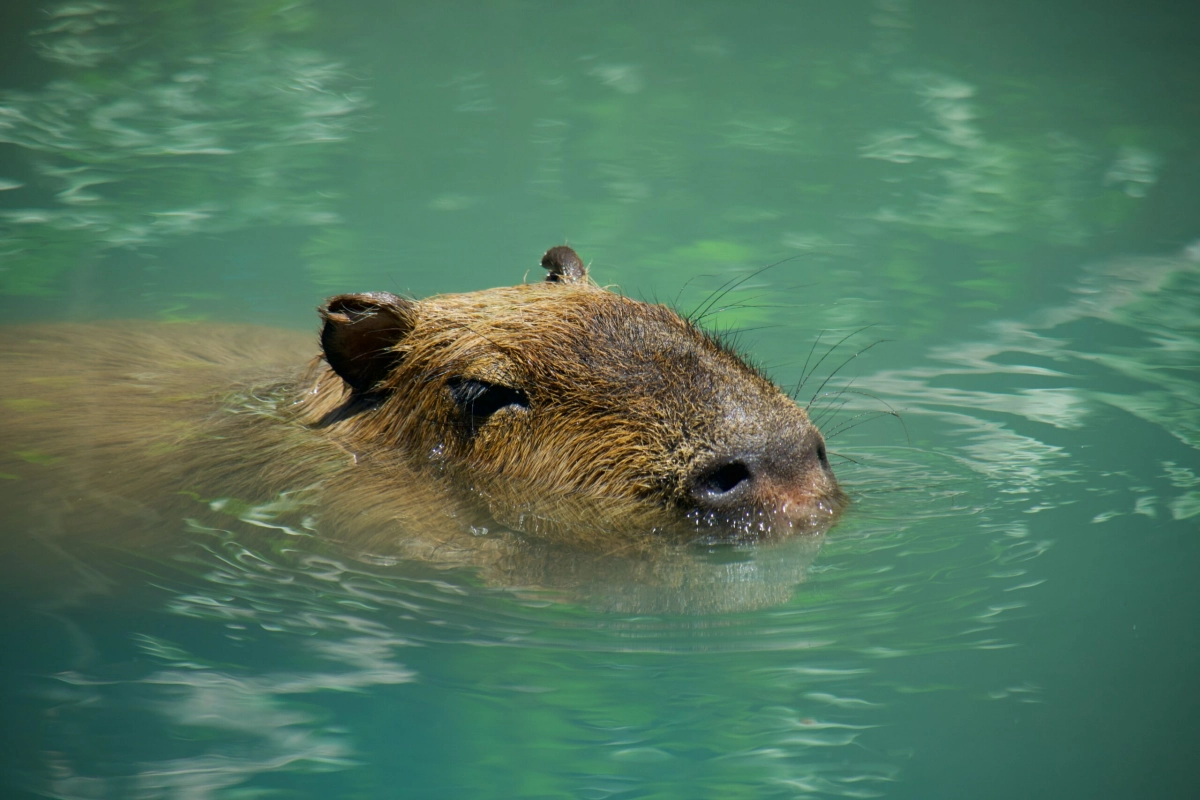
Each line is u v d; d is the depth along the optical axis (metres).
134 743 7.80
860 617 9.33
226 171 22.58
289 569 9.97
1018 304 17.59
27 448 11.88
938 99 26.81
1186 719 8.04
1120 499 11.53
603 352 11.02
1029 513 11.24
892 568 10.04
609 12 33.03
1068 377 15.06
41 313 16.70
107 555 10.20
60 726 7.97
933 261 19.23
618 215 20.84
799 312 17.30
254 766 7.58
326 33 30.78
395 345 11.91
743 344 16.19
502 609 9.42
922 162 23.45
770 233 20.14
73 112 24.91
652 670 8.68
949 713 8.15
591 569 9.84
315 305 17.44
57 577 9.86
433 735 7.89
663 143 24.38
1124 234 20.14
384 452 11.61
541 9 33.31
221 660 8.80
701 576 9.73
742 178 22.62
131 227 20.16
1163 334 16.42
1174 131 24.62
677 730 7.97
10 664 8.70
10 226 19.95
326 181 22.31
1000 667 8.70
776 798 7.31
